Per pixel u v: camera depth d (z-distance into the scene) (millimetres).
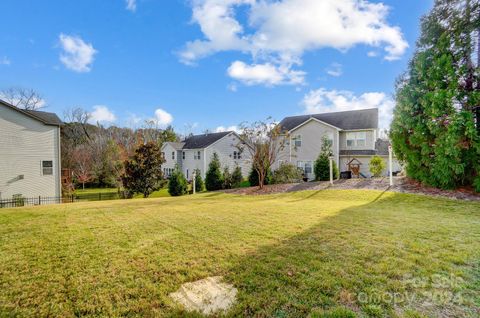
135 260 3229
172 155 31125
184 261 3172
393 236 3945
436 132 8781
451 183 8867
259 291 2410
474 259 2973
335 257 3131
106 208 7859
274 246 3627
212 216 5988
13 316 2094
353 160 20141
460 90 8453
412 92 9633
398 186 10312
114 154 28969
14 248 3719
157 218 5871
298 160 21781
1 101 13688
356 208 6918
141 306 2221
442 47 8906
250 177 17297
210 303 2248
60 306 2229
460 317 1930
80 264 3117
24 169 14469
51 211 7258
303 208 7008
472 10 8555
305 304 2168
